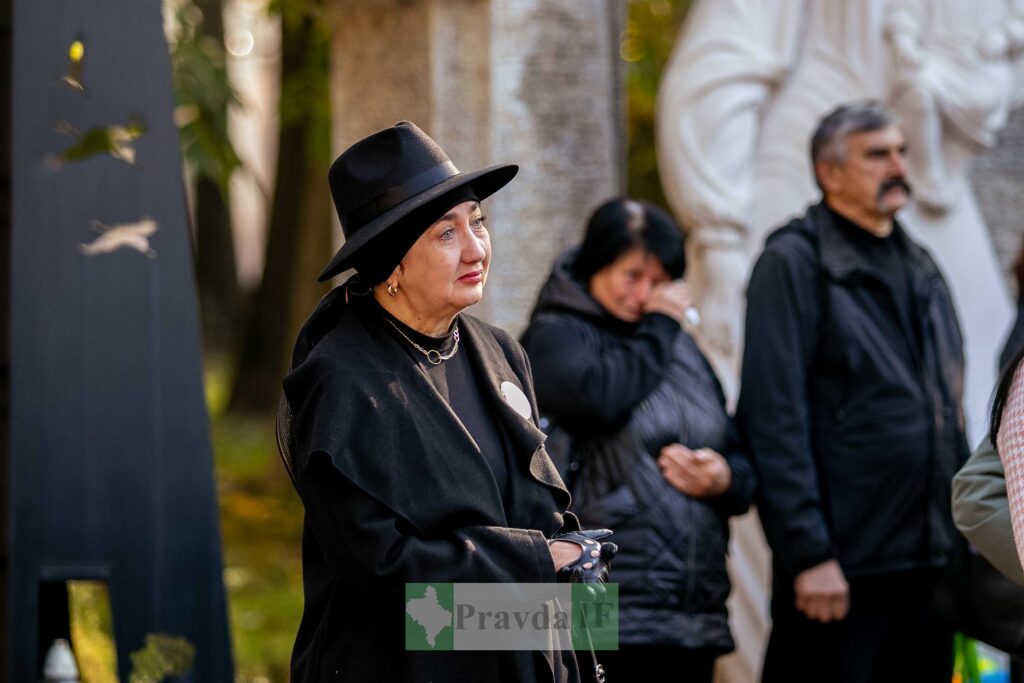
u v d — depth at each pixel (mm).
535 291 10016
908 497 7824
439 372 5281
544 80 10062
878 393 7867
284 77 16188
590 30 10188
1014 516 5230
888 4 10383
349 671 5090
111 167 7043
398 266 5188
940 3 10422
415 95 9914
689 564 7148
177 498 7086
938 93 10258
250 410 21516
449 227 5184
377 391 5070
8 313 6953
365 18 10203
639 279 7312
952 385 8070
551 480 5355
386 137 5211
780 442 7770
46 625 6965
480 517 5070
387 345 5195
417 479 5027
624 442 7152
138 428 7051
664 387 7312
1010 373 5426
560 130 10102
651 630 7039
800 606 7758
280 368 21141
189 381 7113
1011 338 7812
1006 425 5363
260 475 18438
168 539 7070
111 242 6789
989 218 11273
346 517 4957
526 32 9992
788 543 7715
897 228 8203
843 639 7906
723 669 10016
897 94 10297
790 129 10383
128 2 7098
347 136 10359
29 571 6875
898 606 7941
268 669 12391
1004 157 11281
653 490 7133
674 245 7352
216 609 7125
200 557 7113
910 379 7906
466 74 9891
